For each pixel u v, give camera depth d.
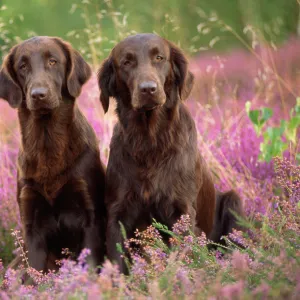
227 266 6.00
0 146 12.40
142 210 8.38
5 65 8.63
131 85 8.13
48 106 8.09
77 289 5.19
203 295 5.23
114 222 8.36
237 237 7.02
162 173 8.28
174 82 8.50
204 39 27.78
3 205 10.41
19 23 29.27
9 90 8.55
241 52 24.38
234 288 4.85
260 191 10.31
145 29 23.83
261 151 10.34
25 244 8.72
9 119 15.58
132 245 8.50
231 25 28.36
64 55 8.63
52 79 8.34
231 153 11.33
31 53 8.35
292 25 25.38
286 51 19.47
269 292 5.10
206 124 12.20
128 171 8.34
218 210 9.95
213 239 9.91
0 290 6.36
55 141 8.44
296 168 8.25
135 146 8.31
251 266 5.89
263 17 25.88
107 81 8.72
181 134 8.45
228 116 12.74
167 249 6.86
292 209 7.36
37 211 8.65
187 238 6.95
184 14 28.33
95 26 15.35
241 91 16.78
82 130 8.74
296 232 6.62
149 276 6.19
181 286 5.44
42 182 8.51
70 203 8.60
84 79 8.81
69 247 8.88
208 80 15.66
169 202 8.30
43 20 29.97
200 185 8.73
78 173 8.53
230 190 9.98
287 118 12.87
